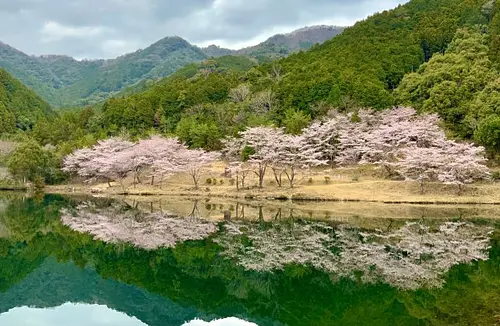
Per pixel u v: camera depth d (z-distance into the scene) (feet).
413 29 298.56
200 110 251.80
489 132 141.28
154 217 115.96
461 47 226.99
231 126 215.10
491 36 228.43
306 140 163.73
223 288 59.06
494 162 149.07
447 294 49.55
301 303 50.83
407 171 137.49
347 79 219.00
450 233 86.99
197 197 153.89
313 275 60.75
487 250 72.33
